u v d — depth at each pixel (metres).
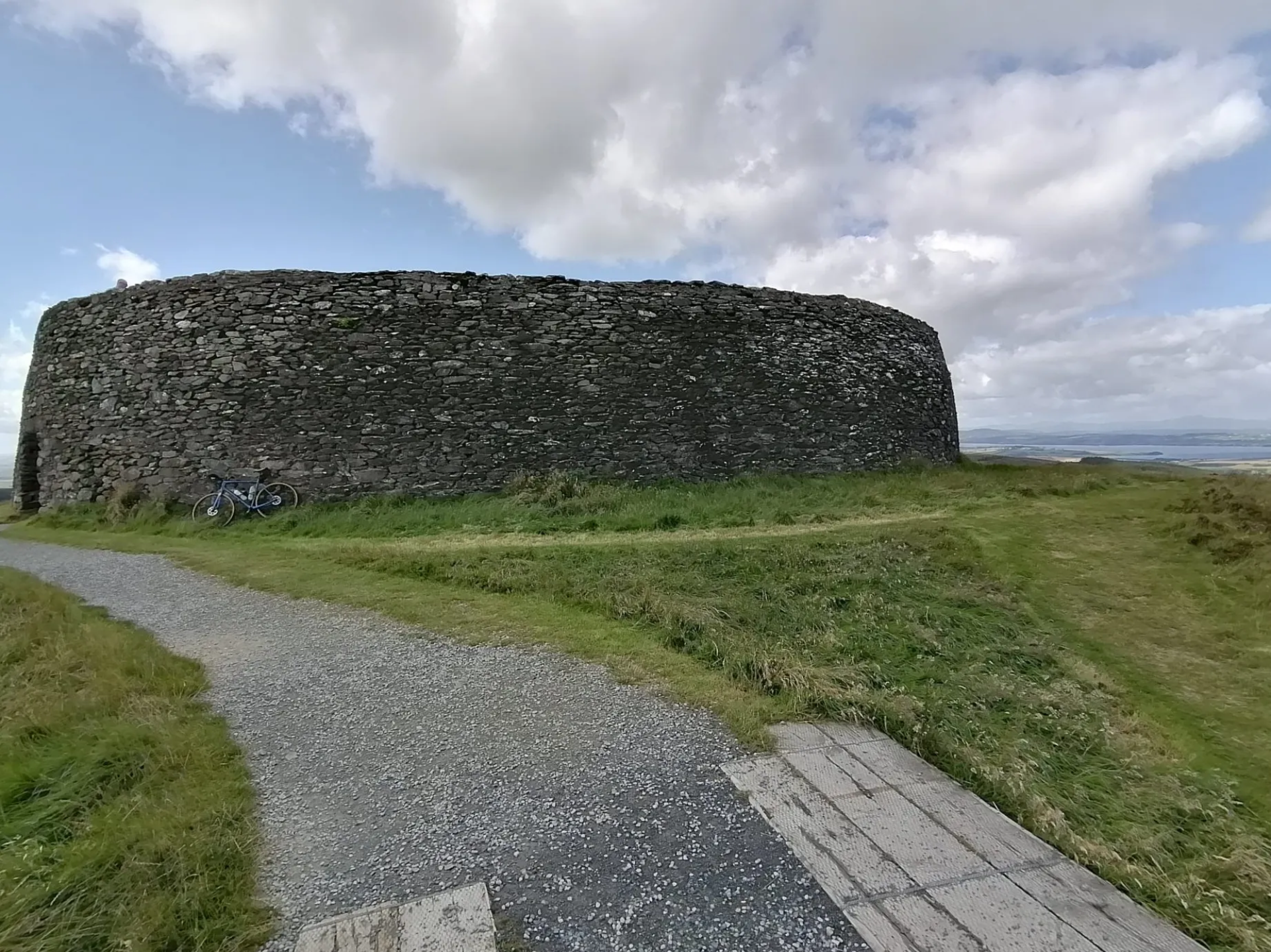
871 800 3.71
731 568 8.62
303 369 13.57
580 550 9.32
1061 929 2.81
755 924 2.78
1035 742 5.23
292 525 12.19
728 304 16.03
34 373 16.02
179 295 13.88
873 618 7.30
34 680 5.08
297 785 3.78
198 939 2.65
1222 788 4.86
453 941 2.66
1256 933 3.04
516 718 4.61
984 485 14.96
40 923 2.70
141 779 3.74
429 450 13.78
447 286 14.29
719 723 4.57
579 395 14.62
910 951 2.65
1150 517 11.69
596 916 2.81
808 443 16.42
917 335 19.73
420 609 7.08
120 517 13.01
